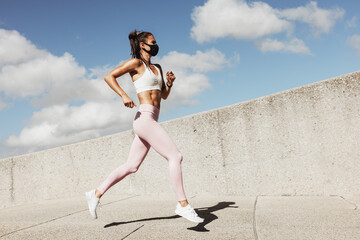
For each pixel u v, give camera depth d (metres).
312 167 4.42
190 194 5.16
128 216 3.79
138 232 3.03
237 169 4.88
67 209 4.61
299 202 4.04
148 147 3.33
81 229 3.29
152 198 5.16
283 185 4.57
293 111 4.57
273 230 2.88
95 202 3.28
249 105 4.86
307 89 4.50
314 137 4.43
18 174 6.69
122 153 5.85
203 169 5.11
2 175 6.80
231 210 3.81
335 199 4.06
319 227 2.90
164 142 3.06
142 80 3.13
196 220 2.92
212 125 5.10
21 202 6.60
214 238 2.73
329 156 4.33
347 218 3.13
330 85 4.37
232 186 4.89
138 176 5.66
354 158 4.20
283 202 4.11
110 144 5.98
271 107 4.71
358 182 4.16
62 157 6.38
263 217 3.36
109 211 4.18
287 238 2.64
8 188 6.71
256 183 4.74
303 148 4.48
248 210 3.75
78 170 6.21
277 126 4.65
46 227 3.50
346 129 4.25
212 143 5.08
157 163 5.53
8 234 3.31
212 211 3.83
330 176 4.31
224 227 3.05
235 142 4.92
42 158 6.54
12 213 4.90
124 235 2.96
